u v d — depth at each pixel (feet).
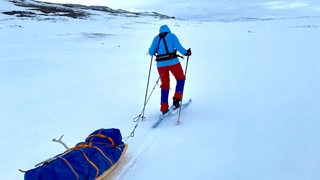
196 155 14.52
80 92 27.99
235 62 43.39
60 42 73.61
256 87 27.22
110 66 42.70
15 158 15.33
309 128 17.02
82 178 11.10
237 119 18.98
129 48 65.10
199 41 79.92
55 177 10.46
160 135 16.94
